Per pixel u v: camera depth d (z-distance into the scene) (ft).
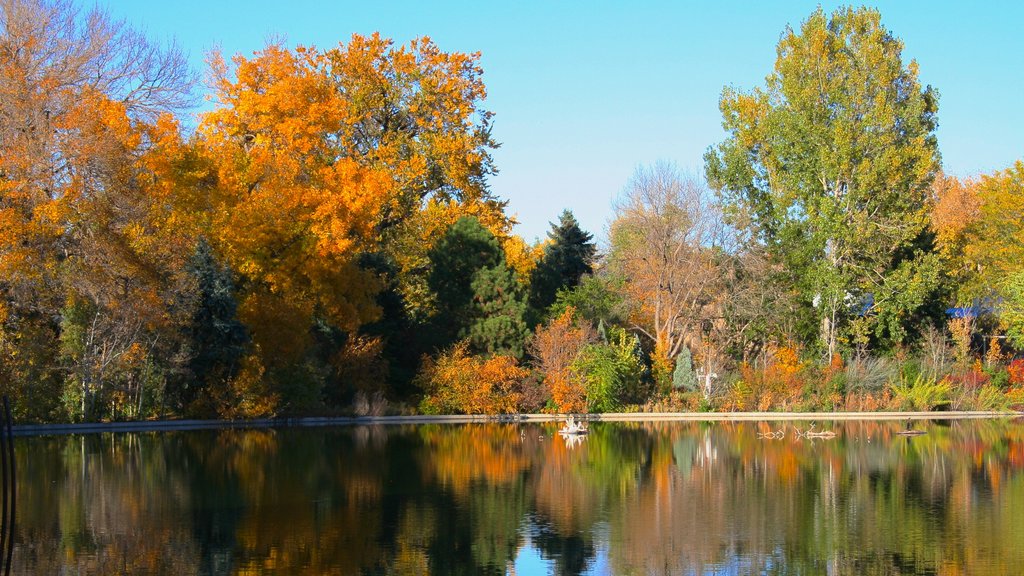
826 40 175.73
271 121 155.02
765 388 155.02
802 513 65.41
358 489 74.38
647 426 134.92
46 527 59.77
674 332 179.93
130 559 52.08
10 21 115.24
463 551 54.65
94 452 96.84
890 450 102.06
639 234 183.11
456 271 160.45
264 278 139.23
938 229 205.87
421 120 176.14
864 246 170.40
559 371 150.82
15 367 112.78
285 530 59.36
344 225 143.54
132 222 114.93
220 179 136.56
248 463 89.25
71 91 115.44
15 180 108.27
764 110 182.19
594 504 68.74
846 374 156.46
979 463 90.58
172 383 128.16
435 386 150.82
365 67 173.78
